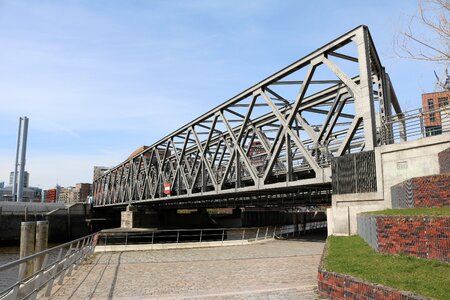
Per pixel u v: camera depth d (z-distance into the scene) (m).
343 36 24.80
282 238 38.59
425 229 9.29
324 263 10.58
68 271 14.75
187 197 44.16
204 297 10.67
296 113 29.09
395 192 17.30
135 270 16.34
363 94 22.75
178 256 21.92
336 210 21.72
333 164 23.45
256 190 32.38
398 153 19.28
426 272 8.14
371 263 9.77
